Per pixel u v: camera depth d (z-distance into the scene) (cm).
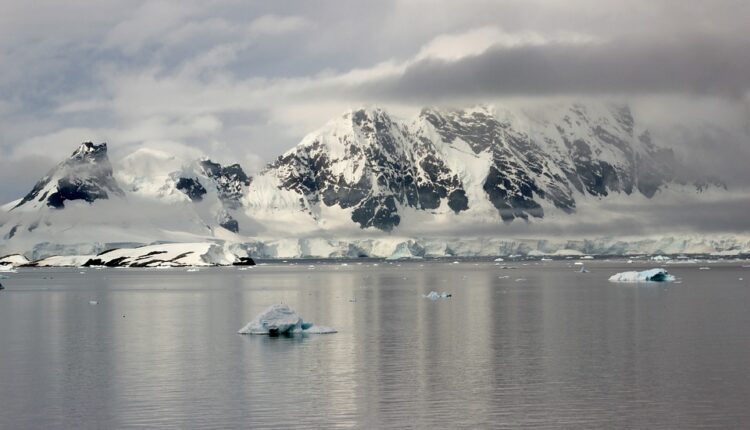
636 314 12606
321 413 5966
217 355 8469
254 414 5959
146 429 5619
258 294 19225
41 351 8944
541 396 6419
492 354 8381
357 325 11238
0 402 6384
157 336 10206
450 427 5591
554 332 10225
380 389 6700
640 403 6181
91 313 13838
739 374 7238
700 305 14338
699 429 5522
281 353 8544
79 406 6241
